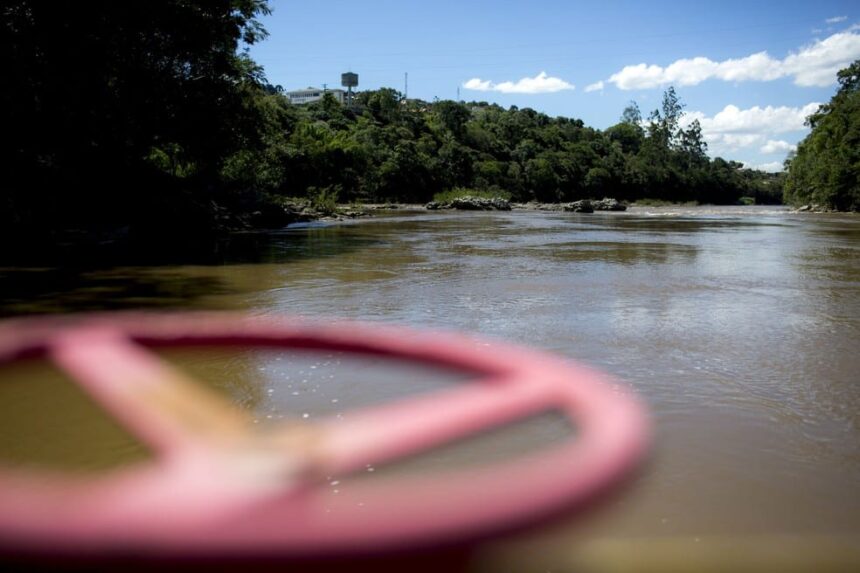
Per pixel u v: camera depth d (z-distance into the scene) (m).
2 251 17.28
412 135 105.75
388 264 14.45
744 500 3.29
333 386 4.94
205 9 26.67
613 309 8.71
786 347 6.66
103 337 1.87
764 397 5.03
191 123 28.19
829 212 58.31
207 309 8.70
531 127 138.62
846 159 58.00
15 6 19.53
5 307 9.06
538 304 9.03
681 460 3.77
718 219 42.69
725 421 4.48
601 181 121.62
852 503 3.29
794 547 2.84
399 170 86.69
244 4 30.17
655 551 2.76
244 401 4.62
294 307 8.80
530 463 3.44
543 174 113.06
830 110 72.25
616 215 50.41
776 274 12.68
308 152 72.94
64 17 20.25
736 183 145.62
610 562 2.67
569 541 2.71
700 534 2.92
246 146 33.00
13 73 19.11
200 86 28.30
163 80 26.48
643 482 3.44
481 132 120.81
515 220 40.25
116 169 24.14
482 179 102.06
